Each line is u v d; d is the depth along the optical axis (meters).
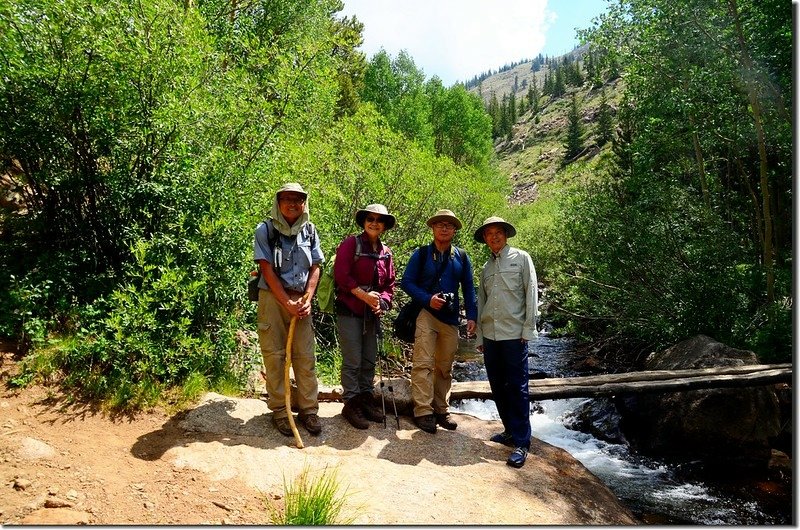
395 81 32.62
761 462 5.78
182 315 4.54
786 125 7.76
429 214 9.76
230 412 4.09
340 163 7.93
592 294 10.59
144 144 4.80
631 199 10.38
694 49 8.12
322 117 8.26
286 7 11.55
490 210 13.16
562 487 3.85
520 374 4.25
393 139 9.59
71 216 4.89
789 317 7.36
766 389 6.03
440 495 3.36
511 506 3.40
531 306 4.18
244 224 5.16
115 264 4.97
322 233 6.88
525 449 4.14
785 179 9.10
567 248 11.66
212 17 7.91
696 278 8.41
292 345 4.01
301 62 6.45
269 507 3.01
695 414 5.90
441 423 4.63
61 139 4.55
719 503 4.93
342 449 3.84
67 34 4.24
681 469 5.80
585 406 7.56
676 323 8.57
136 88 4.59
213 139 5.31
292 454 3.62
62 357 4.06
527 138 98.69
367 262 4.18
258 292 3.98
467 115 36.09
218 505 2.97
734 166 10.83
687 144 10.38
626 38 8.98
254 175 5.48
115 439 3.53
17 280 4.30
